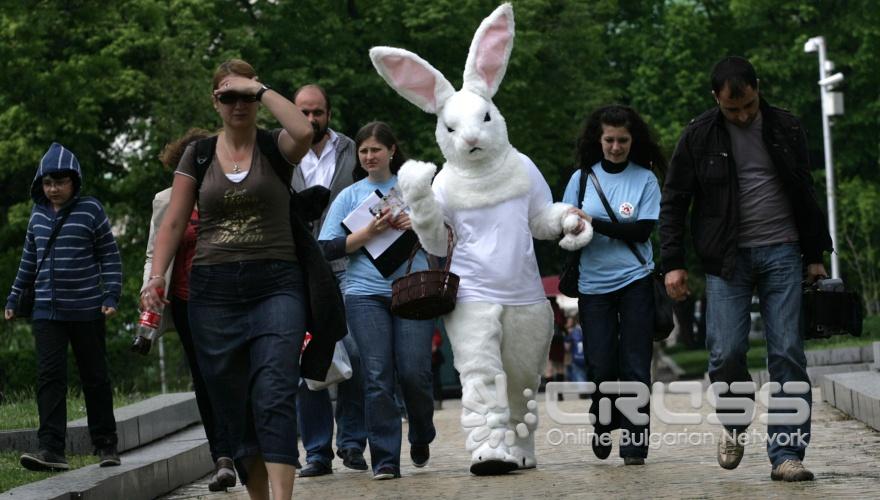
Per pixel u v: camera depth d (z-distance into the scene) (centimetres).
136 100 4716
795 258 1179
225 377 990
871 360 3167
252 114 985
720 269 1182
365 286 1370
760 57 6103
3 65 4384
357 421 1487
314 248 987
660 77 6294
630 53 6425
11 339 4072
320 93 1495
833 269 4603
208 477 1580
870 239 5200
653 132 1400
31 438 1587
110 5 4581
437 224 1304
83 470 1320
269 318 968
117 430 1506
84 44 4662
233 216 981
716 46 6338
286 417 956
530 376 1340
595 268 1378
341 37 5338
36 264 1440
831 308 1188
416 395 1373
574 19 5822
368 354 1358
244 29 5178
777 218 1180
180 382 3766
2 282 4391
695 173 1202
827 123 4734
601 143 1398
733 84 1159
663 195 1223
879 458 1316
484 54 1349
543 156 5628
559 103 5759
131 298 4738
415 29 5428
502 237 1320
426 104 1350
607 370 1378
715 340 1193
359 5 5494
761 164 1181
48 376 1409
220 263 978
